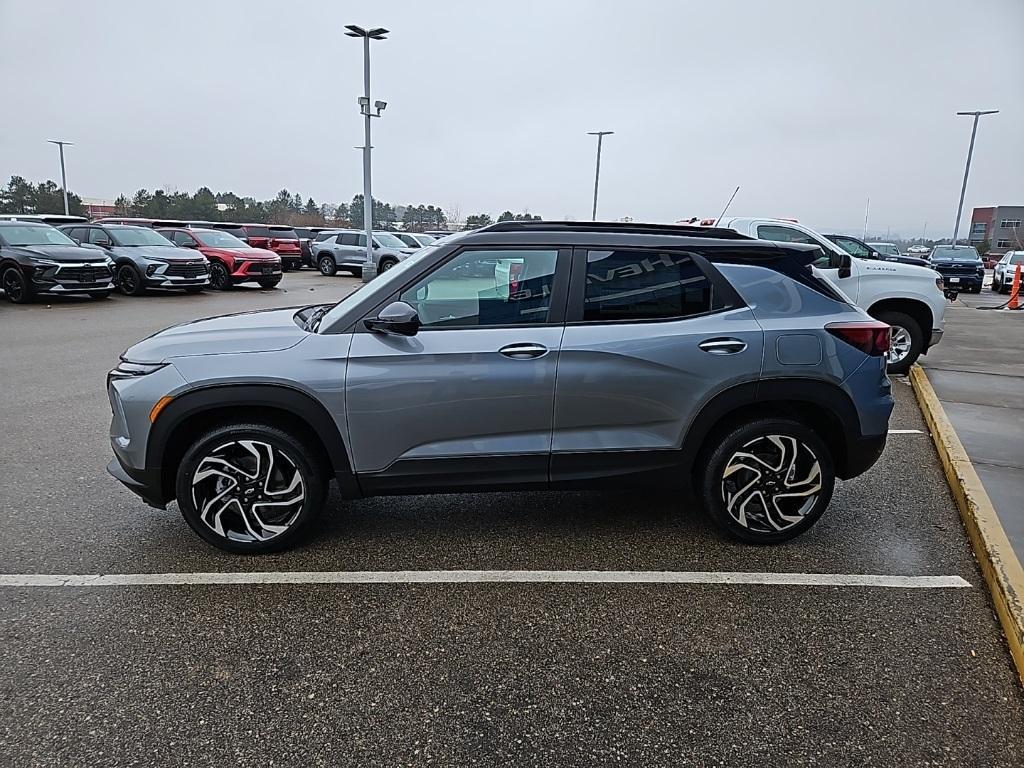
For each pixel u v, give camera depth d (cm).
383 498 445
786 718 248
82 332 1115
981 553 359
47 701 252
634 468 362
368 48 2389
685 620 309
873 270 812
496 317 352
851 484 473
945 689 264
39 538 382
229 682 265
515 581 342
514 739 237
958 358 966
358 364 341
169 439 348
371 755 229
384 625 304
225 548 360
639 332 351
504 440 354
